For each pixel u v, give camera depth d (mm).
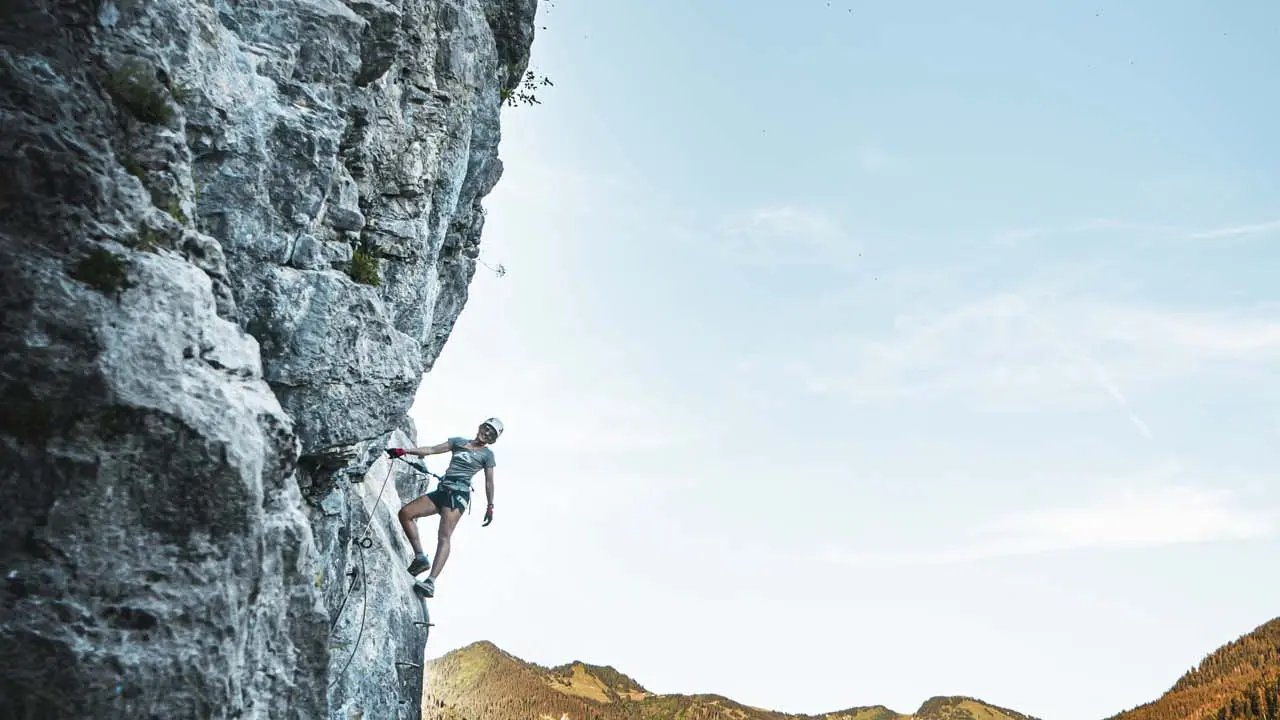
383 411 9844
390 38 10359
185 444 6172
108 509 5930
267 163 8625
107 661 5734
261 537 6574
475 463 13898
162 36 7199
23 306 5809
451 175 13305
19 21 6180
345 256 9969
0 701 5492
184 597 6090
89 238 6129
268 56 9086
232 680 6309
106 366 5977
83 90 6348
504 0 15414
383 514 15430
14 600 5621
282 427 7035
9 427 5730
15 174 5914
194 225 7250
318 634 7348
